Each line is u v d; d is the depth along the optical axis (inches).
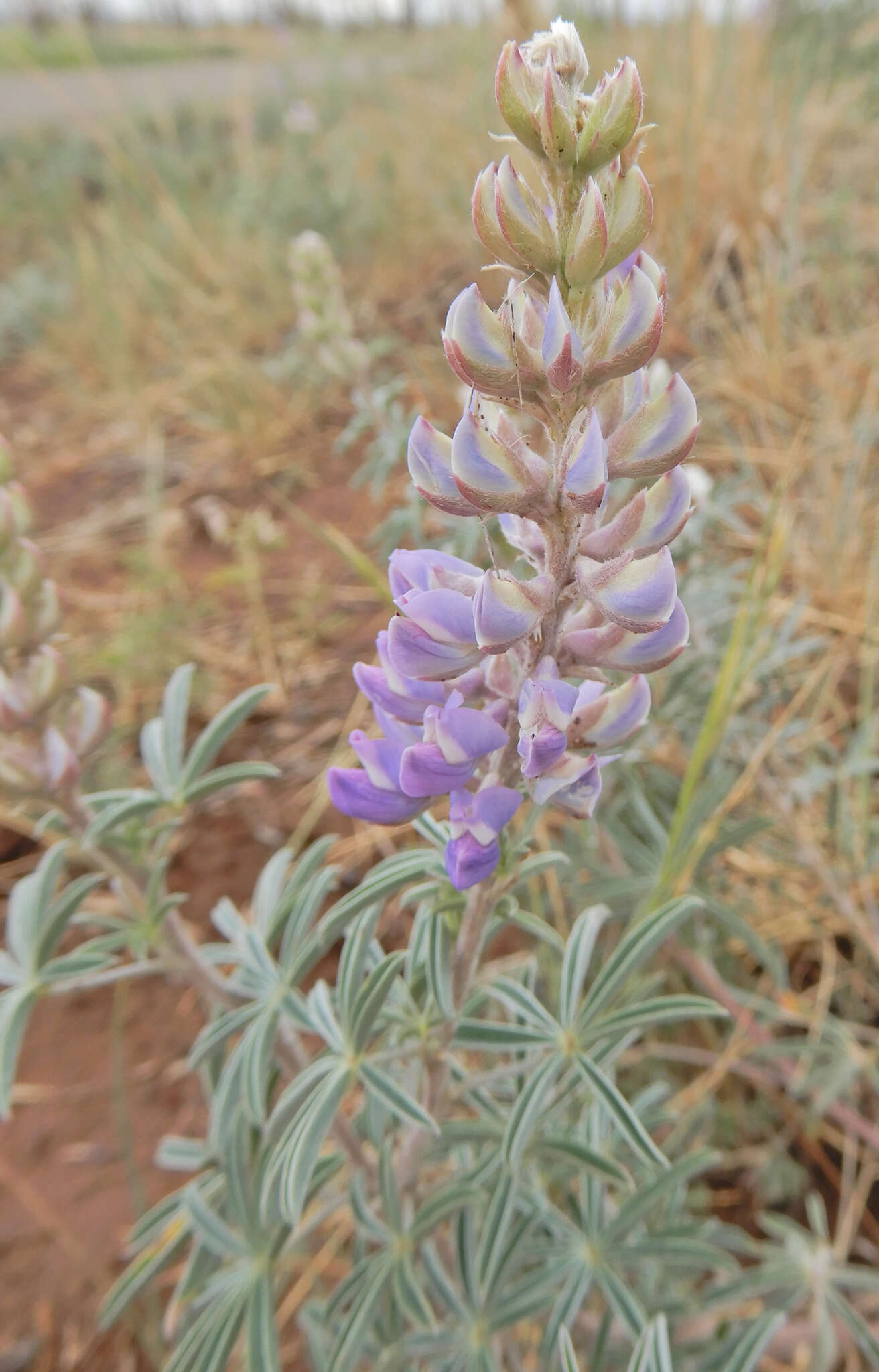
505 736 4.7
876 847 11.7
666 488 4.2
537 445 11.5
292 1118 6.5
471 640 4.6
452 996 5.8
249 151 34.7
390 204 28.8
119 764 14.2
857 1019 11.4
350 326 15.2
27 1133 11.2
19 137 50.9
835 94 25.6
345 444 14.7
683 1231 8.2
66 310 31.1
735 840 9.6
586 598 4.4
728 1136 11.0
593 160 3.9
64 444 25.3
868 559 14.5
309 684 16.0
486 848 4.8
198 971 7.7
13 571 6.4
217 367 24.7
